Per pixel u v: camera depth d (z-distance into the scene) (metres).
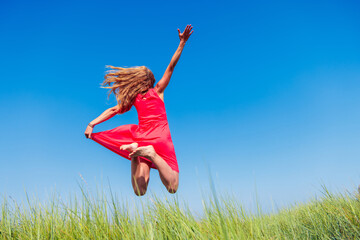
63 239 2.37
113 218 2.49
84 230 2.46
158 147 3.38
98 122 3.66
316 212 3.16
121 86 3.69
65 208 2.75
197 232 2.13
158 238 2.04
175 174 3.37
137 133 3.57
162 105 3.64
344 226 2.68
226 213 2.29
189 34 3.69
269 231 2.40
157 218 2.43
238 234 1.99
